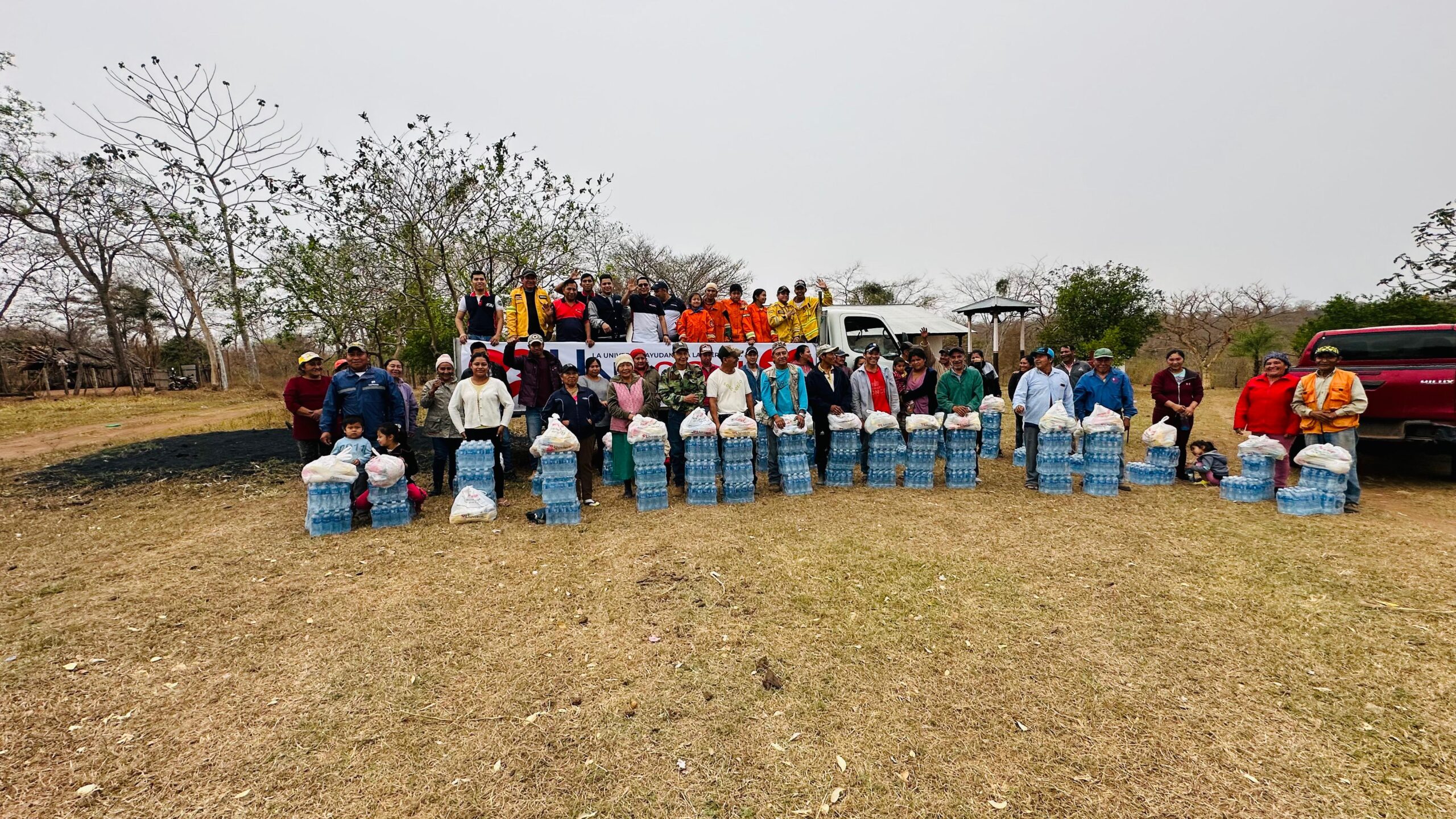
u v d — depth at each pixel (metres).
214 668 3.08
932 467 6.62
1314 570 4.10
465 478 5.80
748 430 6.02
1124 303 20.34
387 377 6.17
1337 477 5.38
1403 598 3.65
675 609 3.69
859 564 4.36
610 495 6.55
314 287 10.50
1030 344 27.95
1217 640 3.22
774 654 3.16
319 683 2.94
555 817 2.11
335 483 5.21
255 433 10.95
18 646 3.30
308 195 10.29
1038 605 3.68
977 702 2.72
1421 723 2.50
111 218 23.47
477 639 3.36
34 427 13.80
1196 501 5.96
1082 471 7.01
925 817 2.08
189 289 26.62
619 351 7.88
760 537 4.96
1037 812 2.08
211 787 2.25
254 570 4.41
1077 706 2.67
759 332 9.13
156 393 25.11
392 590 4.03
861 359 7.37
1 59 20.55
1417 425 6.14
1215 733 2.47
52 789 2.23
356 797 2.20
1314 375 5.68
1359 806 2.08
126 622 3.59
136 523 5.71
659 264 26.45
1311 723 2.53
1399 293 13.40
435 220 10.98
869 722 2.59
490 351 7.60
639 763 2.37
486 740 2.51
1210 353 24.45
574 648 3.25
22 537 5.29
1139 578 4.03
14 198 23.11
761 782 2.26
